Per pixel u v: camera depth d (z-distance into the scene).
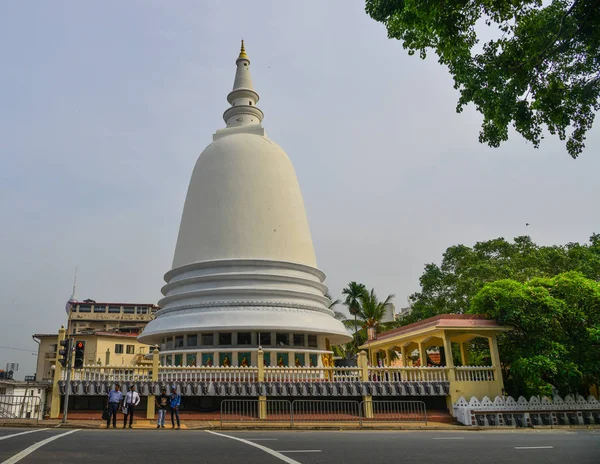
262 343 31.72
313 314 34.12
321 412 27.70
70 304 51.56
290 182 38.47
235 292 32.97
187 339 32.28
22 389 38.25
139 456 12.49
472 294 44.66
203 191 36.81
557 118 16.27
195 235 35.78
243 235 34.78
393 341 37.31
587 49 15.48
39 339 73.94
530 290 30.69
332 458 12.72
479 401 28.61
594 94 15.71
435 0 14.62
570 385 30.45
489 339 30.98
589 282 31.23
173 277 36.44
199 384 26.81
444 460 12.70
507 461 12.66
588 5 14.41
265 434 20.53
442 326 29.86
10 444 14.45
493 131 17.38
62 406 26.80
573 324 31.20
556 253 43.56
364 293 69.62
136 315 91.19
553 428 26.94
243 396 27.19
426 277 52.59
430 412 29.28
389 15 16.59
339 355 68.50
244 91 41.94
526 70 15.83
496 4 14.95
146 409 27.09
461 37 15.72
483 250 49.66
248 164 36.94
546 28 15.31
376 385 28.44
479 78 16.53
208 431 21.92
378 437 19.39
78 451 13.27
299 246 36.50
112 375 27.36
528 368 28.62
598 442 17.77
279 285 34.03
